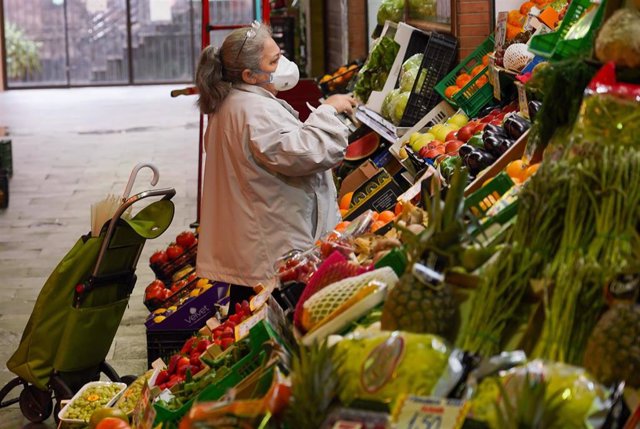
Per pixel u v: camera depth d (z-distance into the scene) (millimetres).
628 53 2461
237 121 4883
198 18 26188
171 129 18172
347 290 2539
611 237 2141
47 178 13594
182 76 26453
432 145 5359
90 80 26250
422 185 4012
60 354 5262
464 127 5320
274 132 4801
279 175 4918
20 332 7148
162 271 6871
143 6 26000
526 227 2244
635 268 2049
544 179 2244
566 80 2619
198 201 8914
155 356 5781
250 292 5211
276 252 4953
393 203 5383
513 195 2793
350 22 10508
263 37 4953
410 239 2326
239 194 4969
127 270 5293
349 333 2373
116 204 5223
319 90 8922
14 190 12836
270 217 4930
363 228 3973
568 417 1755
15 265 9141
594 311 2062
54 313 5246
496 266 2215
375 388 1947
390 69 7121
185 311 5727
